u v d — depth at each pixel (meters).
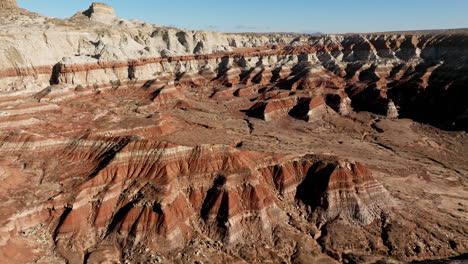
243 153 58.44
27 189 51.44
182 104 131.38
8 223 42.97
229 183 52.31
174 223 47.25
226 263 43.94
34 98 113.19
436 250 47.19
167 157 55.12
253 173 55.06
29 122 84.81
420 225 51.88
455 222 53.34
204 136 85.56
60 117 98.38
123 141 60.03
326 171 57.00
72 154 62.41
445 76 126.88
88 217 48.38
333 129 110.44
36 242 43.94
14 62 122.50
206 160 55.38
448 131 105.06
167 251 44.88
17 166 58.81
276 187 57.59
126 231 46.56
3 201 47.84
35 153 63.31
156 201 48.09
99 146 61.72
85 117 100.81
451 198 62.84
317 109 121.56
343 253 47.09
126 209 48.91
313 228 52.06
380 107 128.12
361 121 117.75
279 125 112.81
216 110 129.88
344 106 128.62
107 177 53.31
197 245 46.44
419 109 124.38
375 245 48.19
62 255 42.88
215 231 49.00
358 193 55.34
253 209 51.16
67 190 50.75
